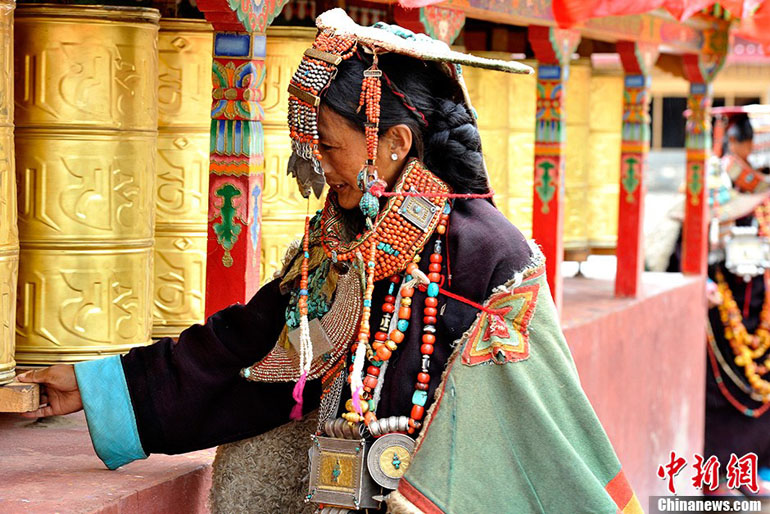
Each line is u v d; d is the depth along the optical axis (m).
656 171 17.08
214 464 2.67
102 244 3.37
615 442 5.95
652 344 6.47
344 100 2.25
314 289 2.46
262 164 3.31
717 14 6.81
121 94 3.35
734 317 7.38
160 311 3.87
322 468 2.34
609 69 6.91
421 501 2.16
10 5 2.78
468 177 2.33
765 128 7.34
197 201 3.85
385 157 2.31
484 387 2.19
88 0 3.43
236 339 2.54
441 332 2.26
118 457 2.60
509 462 2.19
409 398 2.25
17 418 3.17
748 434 7.48
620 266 6.35
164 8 3.86
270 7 3.27
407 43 2.24
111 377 2.57
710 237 7.47
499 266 2.23
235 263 3.23
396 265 2.28
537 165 5.22
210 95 3.82
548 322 2.23
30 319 3.35
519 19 4.64
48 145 3.29
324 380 2.41
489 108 5.42
